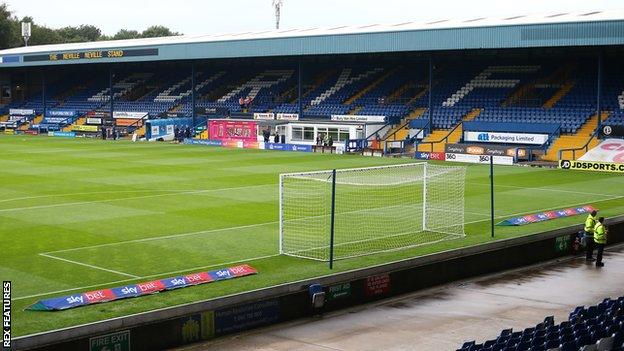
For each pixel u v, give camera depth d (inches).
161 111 3501.5
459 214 1337.4
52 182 1713.8
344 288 868.6
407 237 1128.8
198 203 1435.8
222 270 887.7
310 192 1568.7
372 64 3339.1
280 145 2723.9
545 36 2294.5
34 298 806.5
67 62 3538.4
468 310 853.2
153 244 1075.3
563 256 1146.0
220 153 2532.0
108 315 730.2
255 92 3440.0
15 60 3722.9
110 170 1966.0
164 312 721.6
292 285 821.2
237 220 1262.3
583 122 2472.9
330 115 3002.0
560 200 1528.1
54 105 3914.9
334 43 2758.4
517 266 1077.1
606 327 615.8
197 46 3115.2
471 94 2874.0
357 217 1291.8
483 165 2220.7
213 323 756.6
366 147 2623.0
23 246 1056.8
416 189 1628.9
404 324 800.3
